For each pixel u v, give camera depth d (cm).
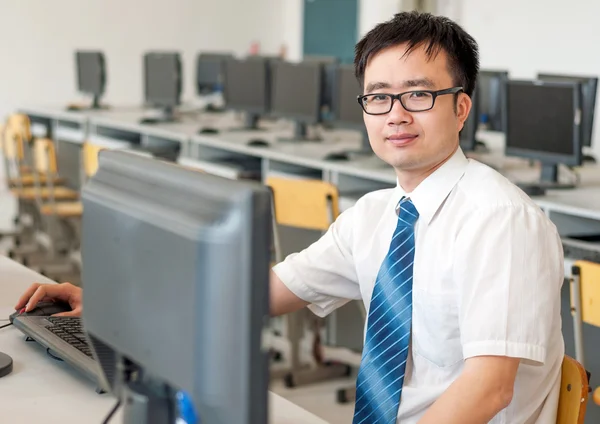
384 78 138
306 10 1019
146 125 629
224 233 79
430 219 140
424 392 138
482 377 123
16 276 217
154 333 89
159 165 93
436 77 136
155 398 96
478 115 432
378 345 144
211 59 748
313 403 349
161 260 87
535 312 125
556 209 342
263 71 582
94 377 139
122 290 95
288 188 373
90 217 102
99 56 759
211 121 678
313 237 434
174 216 86
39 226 619
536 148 384
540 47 770
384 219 153
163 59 686
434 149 138
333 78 560
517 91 388
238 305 79
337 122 504
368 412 144
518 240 129
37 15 898
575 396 136
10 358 154
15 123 665
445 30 138
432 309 138
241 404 80
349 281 162
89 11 925
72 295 181
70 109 760
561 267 133
